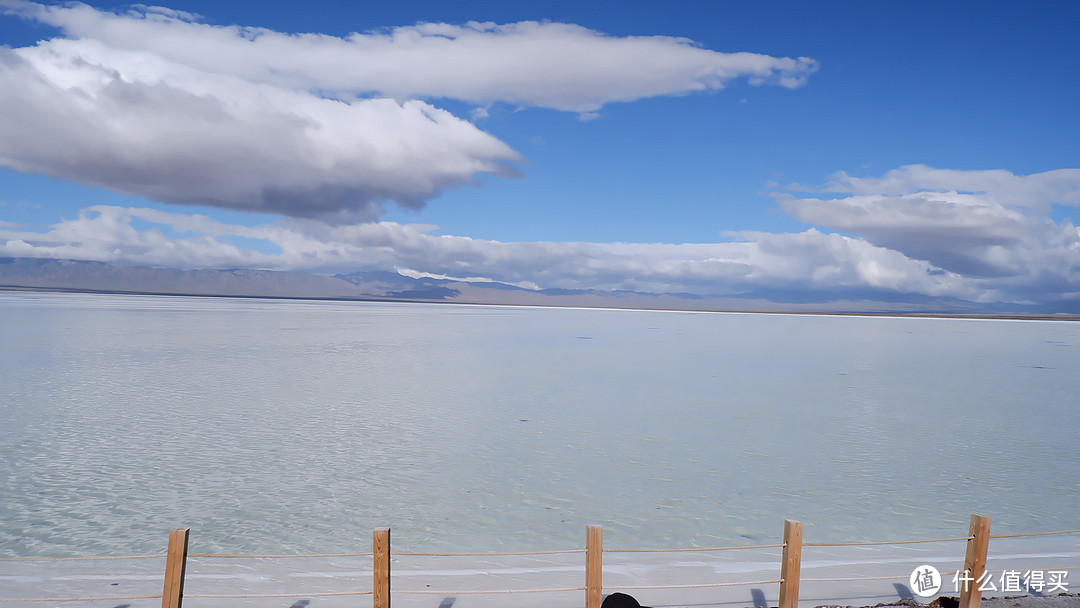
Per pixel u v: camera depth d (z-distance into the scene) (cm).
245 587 887
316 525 1217
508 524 1235
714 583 902
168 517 1251
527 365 3875
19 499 1339
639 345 5669
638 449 1830
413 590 870
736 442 1922
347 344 5206
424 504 1345
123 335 5525
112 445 1794
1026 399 2730
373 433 1988
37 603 825
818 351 5262
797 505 1365
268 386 2869
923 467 1662
